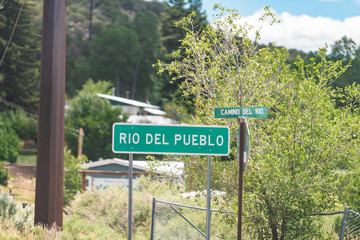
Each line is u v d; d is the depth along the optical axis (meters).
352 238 11.16
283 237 11.29
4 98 76.50
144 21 129.50
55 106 12.34
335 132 10.87
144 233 17.05
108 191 20.00
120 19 142.38
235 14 11.63
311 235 10.89
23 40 78.00
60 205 12.42
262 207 11.12
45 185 12.24
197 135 7.56
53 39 12.34
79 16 162.38
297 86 11.40
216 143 7.57
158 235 13.96
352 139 10.96
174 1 76.44
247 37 11.62
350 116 11.41
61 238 11.18
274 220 10.81
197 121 11.62
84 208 19.09
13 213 11.77
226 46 11.86
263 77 11.46
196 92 11.86
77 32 155.38
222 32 11.81
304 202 10.70
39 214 12.22
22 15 77.69
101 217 18.12
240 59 11.62
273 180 10.62
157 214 14.55
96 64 123.62
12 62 76.44
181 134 7.56
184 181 12.09
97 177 33.78
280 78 11.41
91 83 103.81
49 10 12.35
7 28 76.81
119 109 63.16
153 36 128.12
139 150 7.50
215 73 11.40
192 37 11.77
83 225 14.91
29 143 77.12
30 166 53.12
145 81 124.94
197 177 11.80
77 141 59.84
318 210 11.22
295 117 10.94
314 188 10.95
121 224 17.53
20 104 77.94
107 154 60.03
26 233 10.85
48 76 12.31
